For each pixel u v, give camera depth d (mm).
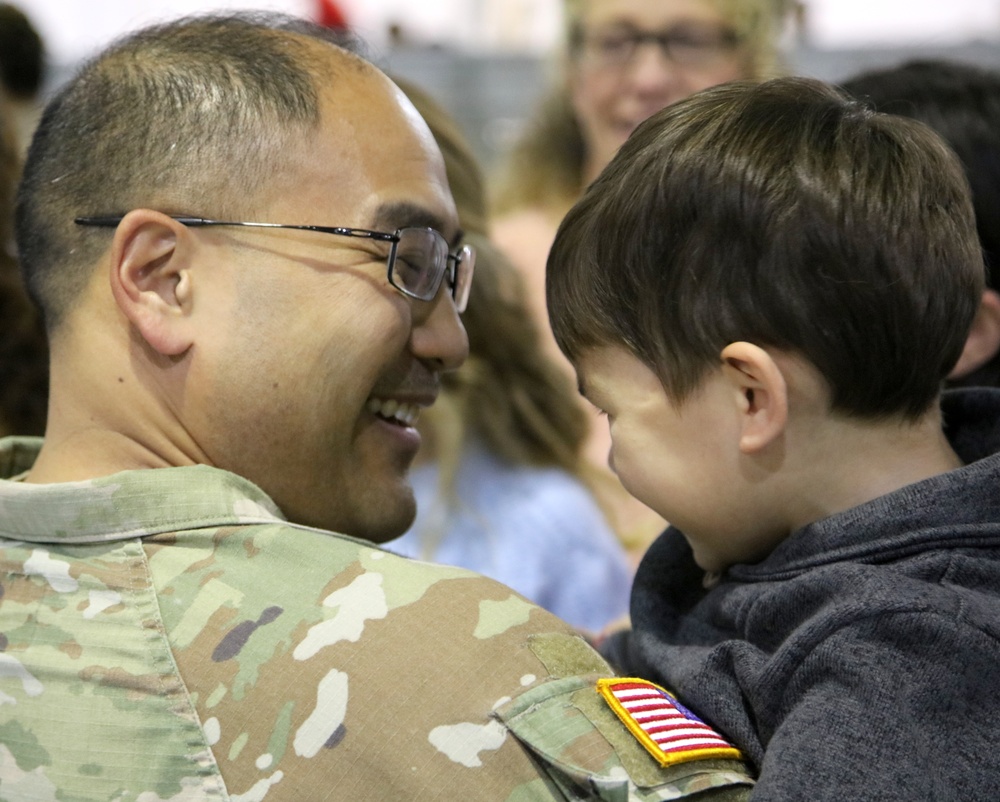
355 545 1551
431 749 1359
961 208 1570
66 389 1769
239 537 1543
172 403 1718
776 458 1549
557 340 1721
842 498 1557
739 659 1497
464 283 2037
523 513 2924
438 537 2850
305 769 1374
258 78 1737
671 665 1626
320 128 1732
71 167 1758
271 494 1782
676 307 1547
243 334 1699
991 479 1480
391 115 1808
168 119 1720
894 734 1303
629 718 1387
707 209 1529
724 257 1514
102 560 1547
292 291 1706
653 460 1611
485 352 3072
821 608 1445
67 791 1431
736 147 1546
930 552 1452
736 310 1507
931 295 1502
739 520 1602
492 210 4562
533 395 3117
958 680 1327
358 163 1749
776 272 1485
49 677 1480
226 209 1701
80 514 1562
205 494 1575
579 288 1644
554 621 1505
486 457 2996
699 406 1569
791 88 1644
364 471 1854
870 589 1387
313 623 1446
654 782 1350
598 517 3088
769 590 1521
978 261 1582
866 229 1478
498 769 1356
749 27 4039
